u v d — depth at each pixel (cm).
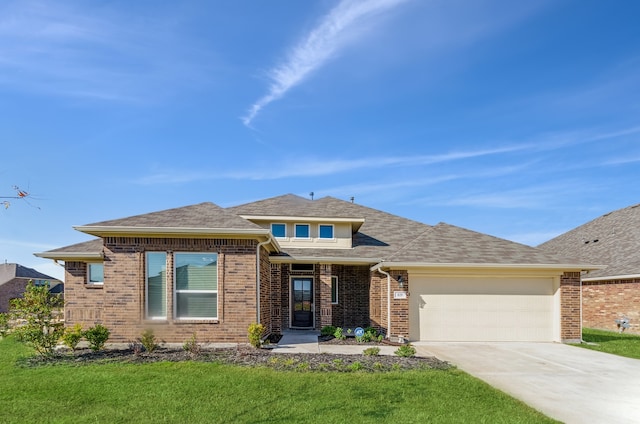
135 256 1290
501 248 1683
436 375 937
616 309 2066
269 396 768
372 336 1509
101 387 820
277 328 1769
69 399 752
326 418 661
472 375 992
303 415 673
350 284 1927
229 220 1358
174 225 1290
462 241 1731
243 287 1303
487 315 1564
